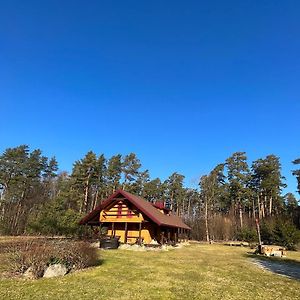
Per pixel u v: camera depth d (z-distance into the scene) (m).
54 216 38.97
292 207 59.50
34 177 62.34
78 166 62.31
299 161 54.03
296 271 17.03
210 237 57.00
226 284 12.29
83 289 10.12
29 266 12.10
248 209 75.00
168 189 79.88
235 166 69.00
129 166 66.94
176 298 9.58
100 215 31.97
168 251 27.41
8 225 44.91
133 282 11.77
